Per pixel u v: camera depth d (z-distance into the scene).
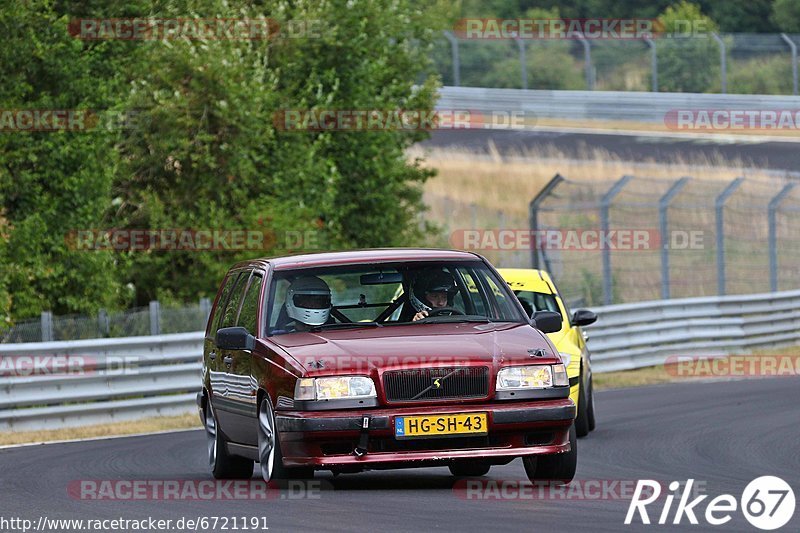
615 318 88.94
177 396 68.06
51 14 81.31
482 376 32.59
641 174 176.88
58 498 35.56
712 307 96.38
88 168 81.94
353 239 111.50
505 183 186.25
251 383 35.28
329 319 36.00
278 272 36.72
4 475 42.69
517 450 32.38
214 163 94.12
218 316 41.25
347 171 108.50
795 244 146.25
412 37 116.44
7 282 77.75
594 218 163.38
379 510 30.23
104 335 70.25
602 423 57.56
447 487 34.81
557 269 136.88
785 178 166.88
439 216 177.38
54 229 81.19
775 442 47.84
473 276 37.19
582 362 51.78
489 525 27.70
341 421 31.95
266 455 34.47
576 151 192.25
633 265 142.88
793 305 103.81
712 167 175.12
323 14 105.12
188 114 93.12
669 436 50.81
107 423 64.06
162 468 44.25
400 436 31.92
